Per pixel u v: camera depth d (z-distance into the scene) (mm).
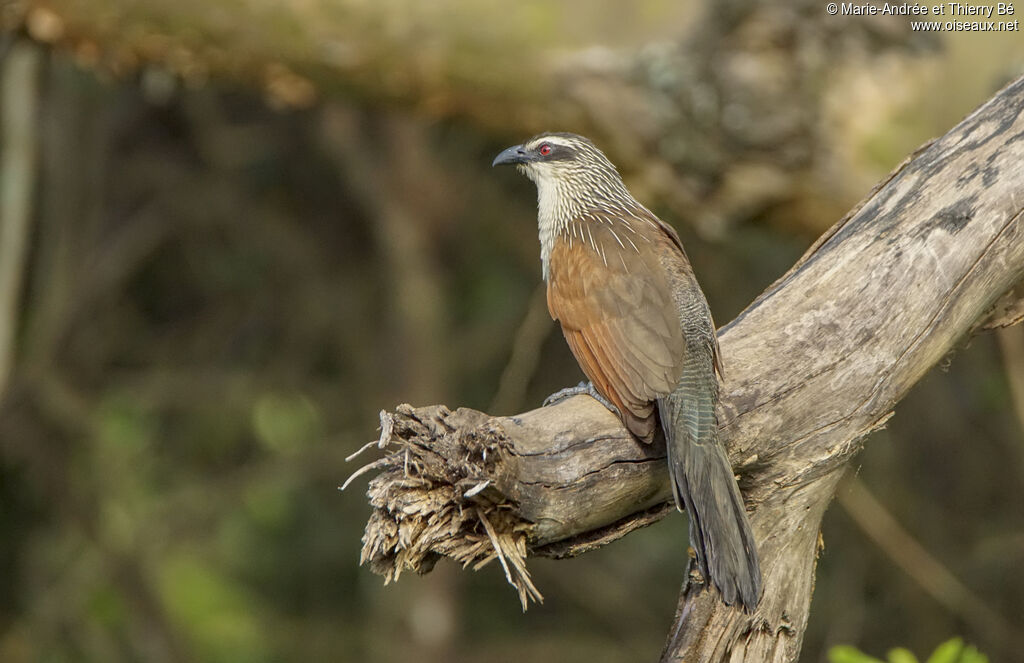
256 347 17828
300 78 10023
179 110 16281
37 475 15273
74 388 15531
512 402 12664
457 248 17859
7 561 15727
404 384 16844
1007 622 14969
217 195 16531
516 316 17406
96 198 15086
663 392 5777
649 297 6293
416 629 17188
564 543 5844
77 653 15758
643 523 5965
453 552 5301
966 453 15812
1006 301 6477
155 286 17359
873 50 9703
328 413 17578
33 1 9312
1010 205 6027
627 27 9930
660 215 14578
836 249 6242
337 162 16828
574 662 17547
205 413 17172
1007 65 9547
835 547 15812
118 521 16156
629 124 9945
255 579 17766
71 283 14961
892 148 9734
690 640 5863
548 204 8000
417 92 10109
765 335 6094
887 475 15070
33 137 12406
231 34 9617
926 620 14961
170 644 15977
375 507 5148
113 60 9789
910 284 6000
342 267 17969
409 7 9664
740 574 5277
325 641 17438
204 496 16547
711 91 9828
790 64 9734
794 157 9820
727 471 5539
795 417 5938
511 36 9805
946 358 6746
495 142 16594
